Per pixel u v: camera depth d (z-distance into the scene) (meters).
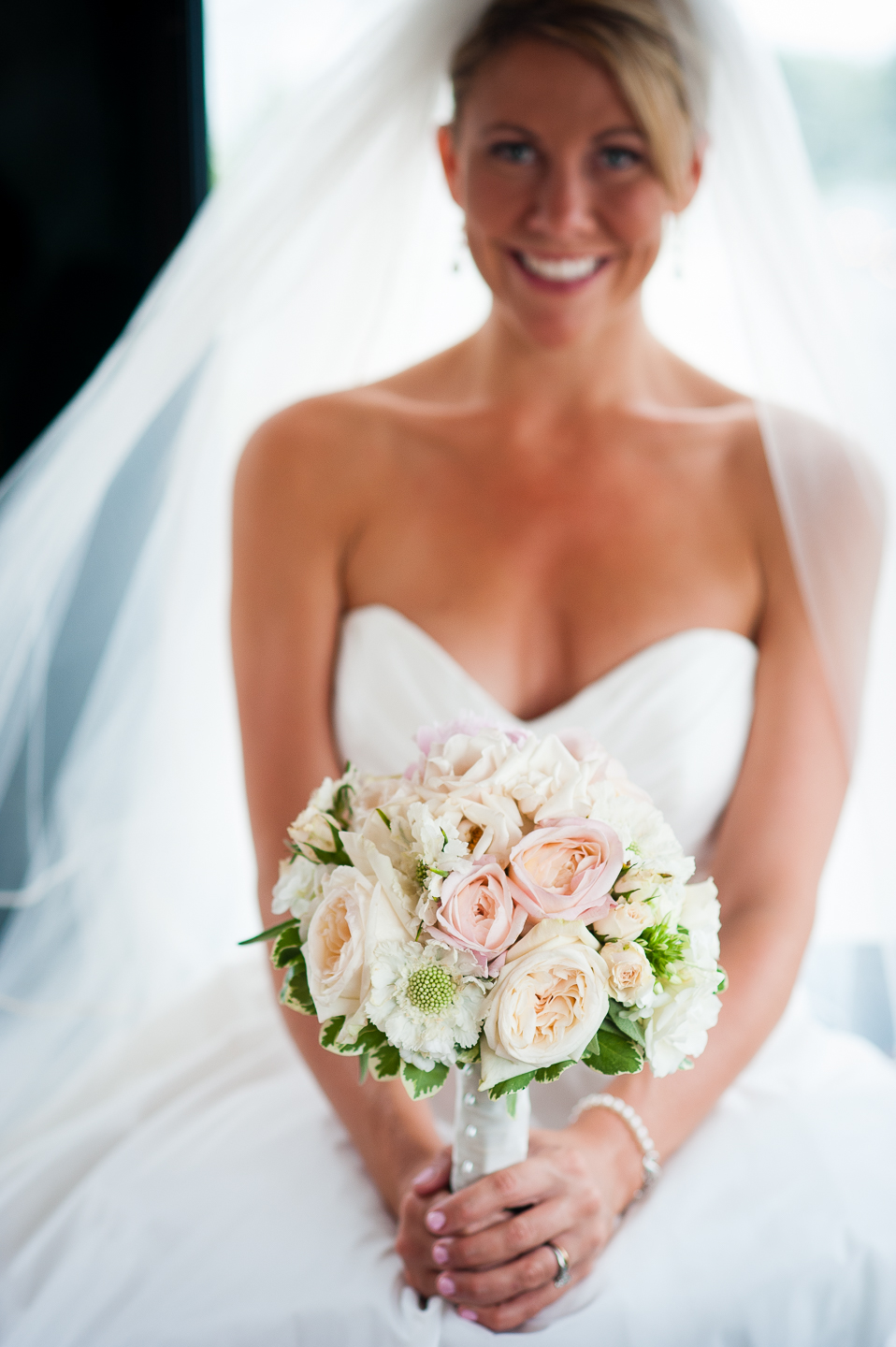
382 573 1.72
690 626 1.66
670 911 1.01
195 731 1.98
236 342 1.86
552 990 0.95
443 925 0.95
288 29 2.35
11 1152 1.57
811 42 2.03
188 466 1.92
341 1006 0.98
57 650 1.98
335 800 1.14
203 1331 1.18
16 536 1.81
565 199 1.50
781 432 1.62
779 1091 1.51
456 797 1.00
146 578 1.93
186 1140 1.45
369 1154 1.36
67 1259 1.28
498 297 1.62
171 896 1.96
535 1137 1.26
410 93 1.67
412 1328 1.15
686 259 1.83
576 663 1.66
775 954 1.45
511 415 1.73
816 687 1.63
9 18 2.40
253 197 1.75
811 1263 1.24
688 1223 1.28
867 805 1.71
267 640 1.71
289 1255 1.26
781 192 1.59
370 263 1.86
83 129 2.48
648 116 1.47
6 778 1.90
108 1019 1.84
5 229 2.52
